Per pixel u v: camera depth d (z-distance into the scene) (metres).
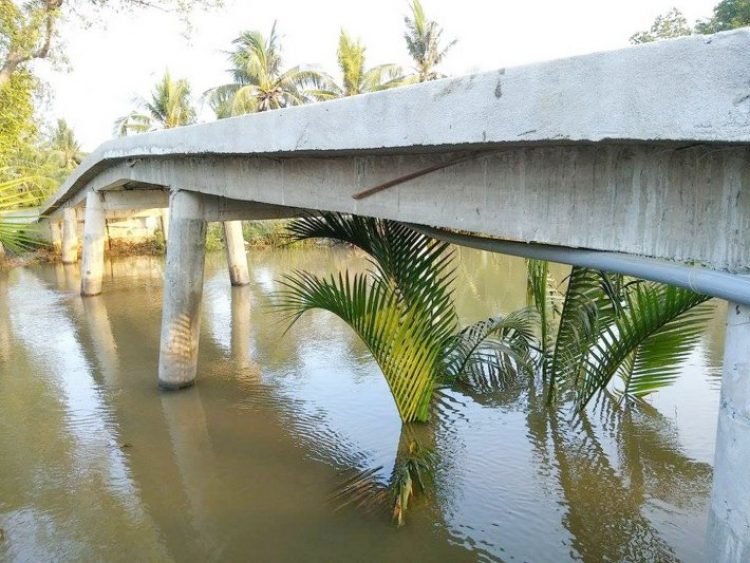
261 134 3.94
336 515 3.92
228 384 6.66
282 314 10.19
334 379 6.67
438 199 3.03
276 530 3.79
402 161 3.27
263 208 6.90
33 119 16.16
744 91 1.42
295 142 3.52
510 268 14.40
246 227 21.89
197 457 4.89
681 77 1.57
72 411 6.07
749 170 1.64
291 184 4.53
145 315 10.80
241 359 7.61
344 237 4.69
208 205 6.52
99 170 11.65
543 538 3.56
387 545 3.56
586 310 4.70
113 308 11.58
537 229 2.44
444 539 3.59
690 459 4.37
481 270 14.17
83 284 13.09
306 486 4.32
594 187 2.17
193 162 6.29
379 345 4.82
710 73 1.50
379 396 6.03
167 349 6.47
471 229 2.82
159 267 17.61
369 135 2.86
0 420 5.90
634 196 2.02
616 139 1.76
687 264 1.86
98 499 4.32
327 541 3.64
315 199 4.21
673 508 3.78
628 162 2.03
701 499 3.86
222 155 5.01
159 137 6.30
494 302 10.59
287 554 3.53
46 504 4.28
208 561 3.52
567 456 4.50
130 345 8.66
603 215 2.15
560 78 1.91
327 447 4.94
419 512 3.86
